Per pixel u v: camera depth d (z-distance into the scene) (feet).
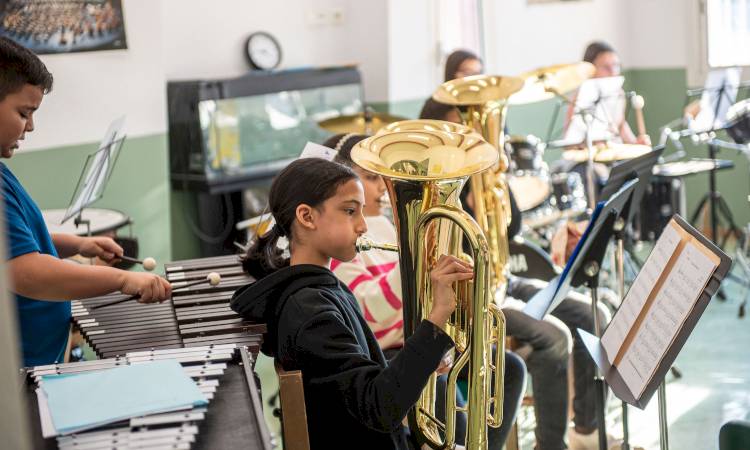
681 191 19.48
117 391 5.02
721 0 21.62
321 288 6.27
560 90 14.48
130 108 14.92
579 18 23.00
